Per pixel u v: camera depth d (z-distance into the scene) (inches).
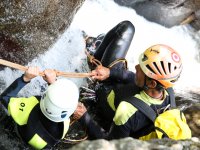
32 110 127.3
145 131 123.0
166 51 124.8
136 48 257.3
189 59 271.7
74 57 202.5
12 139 145.9
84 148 76.2
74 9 191.6
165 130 116.9
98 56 189.2
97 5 254.8
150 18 275.0
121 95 146.4
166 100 128.3
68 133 158.4
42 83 182.5
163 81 120.7
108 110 155.5
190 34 281.7
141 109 121.2
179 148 85.1
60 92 121.3
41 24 170.1
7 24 158.6
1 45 165.0
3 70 172.7
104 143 78.2
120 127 123.5
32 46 174.7
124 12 266.2
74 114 143.5
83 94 180.1
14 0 152.9
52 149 144.7
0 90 169.0
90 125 142.9
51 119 122.5
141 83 125.6
